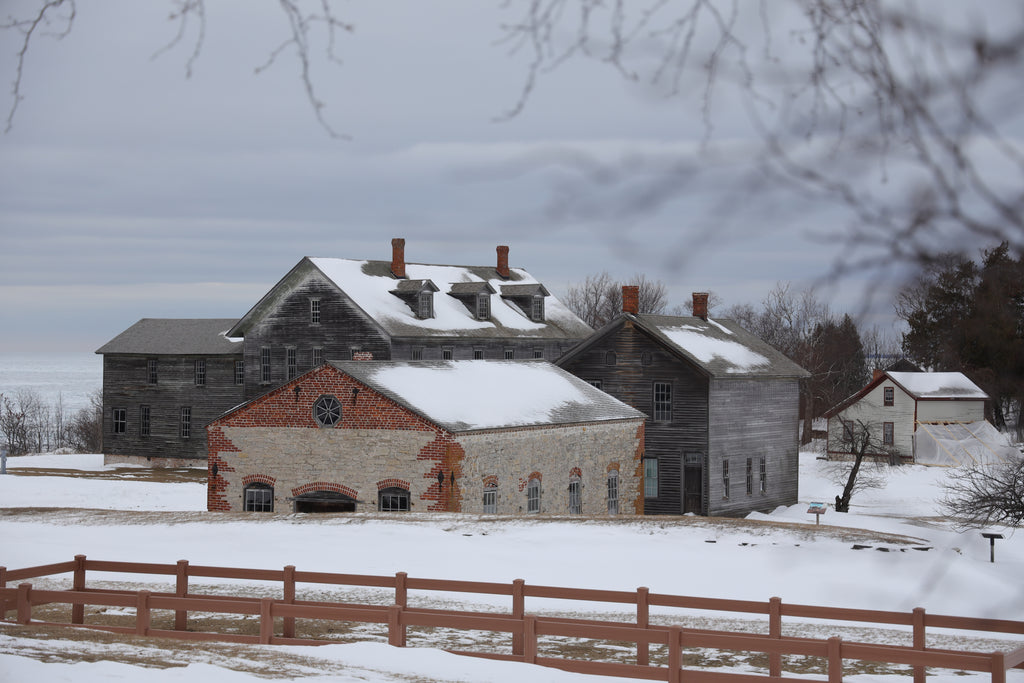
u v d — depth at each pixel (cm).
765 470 5431
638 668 1658
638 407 5166
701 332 5444
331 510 3744
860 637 2252
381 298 6169
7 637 1767
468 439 3591
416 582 1925
